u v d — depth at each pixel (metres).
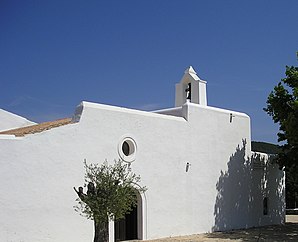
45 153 15.52
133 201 15.30
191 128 21.41
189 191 20.94
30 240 14.90
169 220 19.77
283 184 28.47
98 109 17.27
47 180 15.48
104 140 17.33
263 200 26.33
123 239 18.72
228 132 23.84
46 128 16.58
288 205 43.03
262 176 26.33
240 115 24.88
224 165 23.31
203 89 24.33
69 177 16.08
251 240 19.25
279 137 24.16
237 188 24.11
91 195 13.72
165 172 19.78
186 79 24.77
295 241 19.16
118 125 17.92
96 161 16.95
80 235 16.20
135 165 18.42
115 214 13.66
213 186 22.42
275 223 27.09
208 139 22.39
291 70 22.50
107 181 13.94
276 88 22.89
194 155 21.42
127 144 18.48
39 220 15.18
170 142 20.19
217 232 22.06
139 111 18.94
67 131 16.19
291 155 23.64
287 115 22.36
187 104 21.38
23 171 14.95
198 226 21.30
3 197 14.46
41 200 15.28
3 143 14.63
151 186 19.05
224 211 23.02
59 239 15.61
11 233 14.52
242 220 24.23
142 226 18.59
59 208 15.71
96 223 13.64
